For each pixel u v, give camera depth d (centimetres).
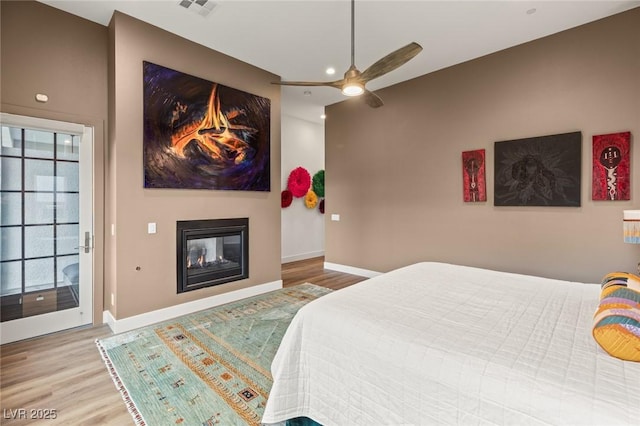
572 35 317
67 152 308
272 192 441
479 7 284
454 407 113
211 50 366
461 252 405
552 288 209
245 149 402
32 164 290
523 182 350
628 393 96
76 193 314
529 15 296
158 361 245
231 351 261
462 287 212
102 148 321
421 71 425
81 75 308
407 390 126
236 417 182
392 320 155
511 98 358
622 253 295
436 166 426
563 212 327
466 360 119
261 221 427
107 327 314
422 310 169
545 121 335
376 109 495
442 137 418
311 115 657
